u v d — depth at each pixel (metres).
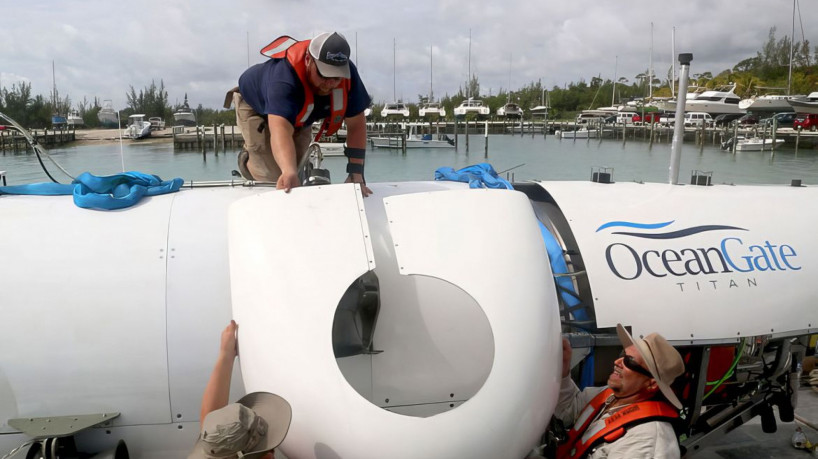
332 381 1.69
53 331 2.14
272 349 1.75
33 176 16.45
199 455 1.70
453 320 1.90
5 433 2.15
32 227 2.29
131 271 2.23
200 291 2.24
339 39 2.27
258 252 1.85
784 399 2.94
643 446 1.95
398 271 1.92
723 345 2.62
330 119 2.52
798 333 2.72
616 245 2.67
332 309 1.74
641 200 2.93
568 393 2.29
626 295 2.56
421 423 1.68
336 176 16.28
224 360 1.87
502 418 1.74
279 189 2.13
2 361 2.11
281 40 2.51
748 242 2.79
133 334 2.18
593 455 2.06
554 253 2.66
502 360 1.76
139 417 2.20
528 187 3.10
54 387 2.14
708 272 2.67
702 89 53.78
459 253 1.86
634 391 2.02
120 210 2.42
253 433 1.63
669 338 2.56
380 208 2.03
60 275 2.19
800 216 2.96
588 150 30.92
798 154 29.03
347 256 1.81
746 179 20.17
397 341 1.89
